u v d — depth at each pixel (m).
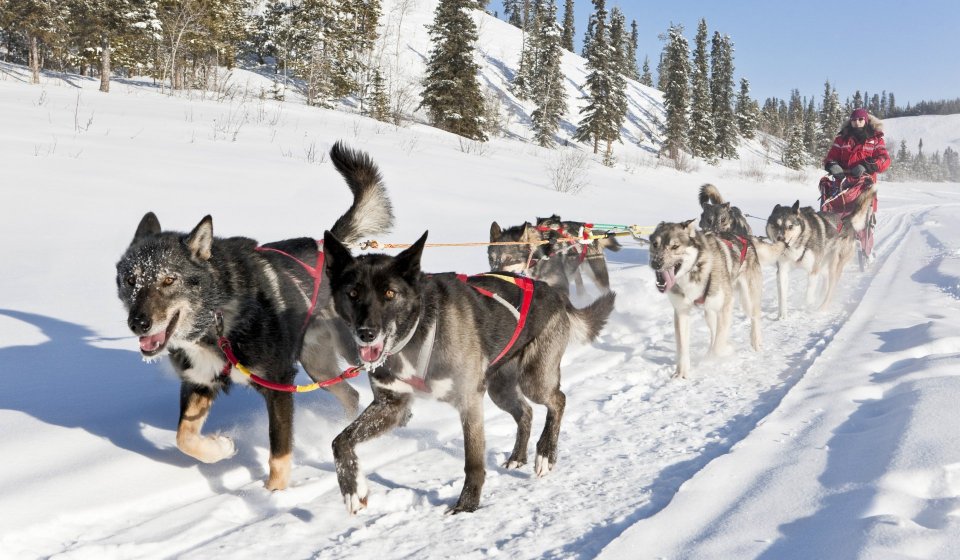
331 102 35.34
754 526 2.58
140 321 3.01
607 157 34.50
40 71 30.72
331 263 3.23
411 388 3.20
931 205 31.14
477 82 35.47
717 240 5.46
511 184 18.47
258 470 3.46
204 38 32.16
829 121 73.00
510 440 3.98
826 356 5.07
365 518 3.00
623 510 2.96
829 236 7.60
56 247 7.66
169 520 2.89
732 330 6.57
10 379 4.21
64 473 3.08
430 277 3.33
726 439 3.71
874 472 2.86
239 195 11.29
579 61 66.44
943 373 4.10
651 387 4.85
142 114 18.06
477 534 2.83
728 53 54.56
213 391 3.42
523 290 3.64
